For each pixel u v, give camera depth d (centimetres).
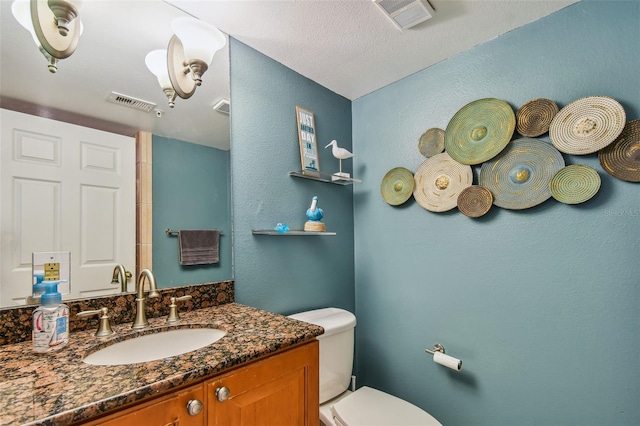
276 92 148
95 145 96
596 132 105
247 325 94
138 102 105
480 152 133
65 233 89
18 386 56
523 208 122
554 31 118
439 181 148
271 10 114
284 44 136
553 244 116
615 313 104
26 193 83
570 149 111
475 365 135
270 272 140
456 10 116
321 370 131
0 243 79
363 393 138
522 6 115
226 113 129
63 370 63
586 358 109
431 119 154
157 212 108
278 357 81
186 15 114
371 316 177
